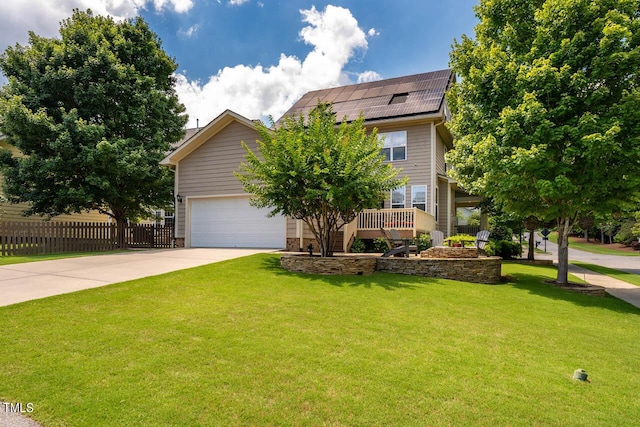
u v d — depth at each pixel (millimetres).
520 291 8492
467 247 11258
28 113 13445
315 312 5480
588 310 7008
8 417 2631
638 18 8438
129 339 4094
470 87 9891
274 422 2660
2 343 3885
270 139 9680
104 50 15023
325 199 9172
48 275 7477
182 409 2777
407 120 15500
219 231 15516
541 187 8023
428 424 2709
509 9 10078
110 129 15719
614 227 40375
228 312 5262
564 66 8148
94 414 2684
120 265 8953
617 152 7715
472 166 10438
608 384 3600
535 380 3578
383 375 3475
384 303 6223
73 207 15570
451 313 5918
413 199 15898
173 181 17656
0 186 15711
